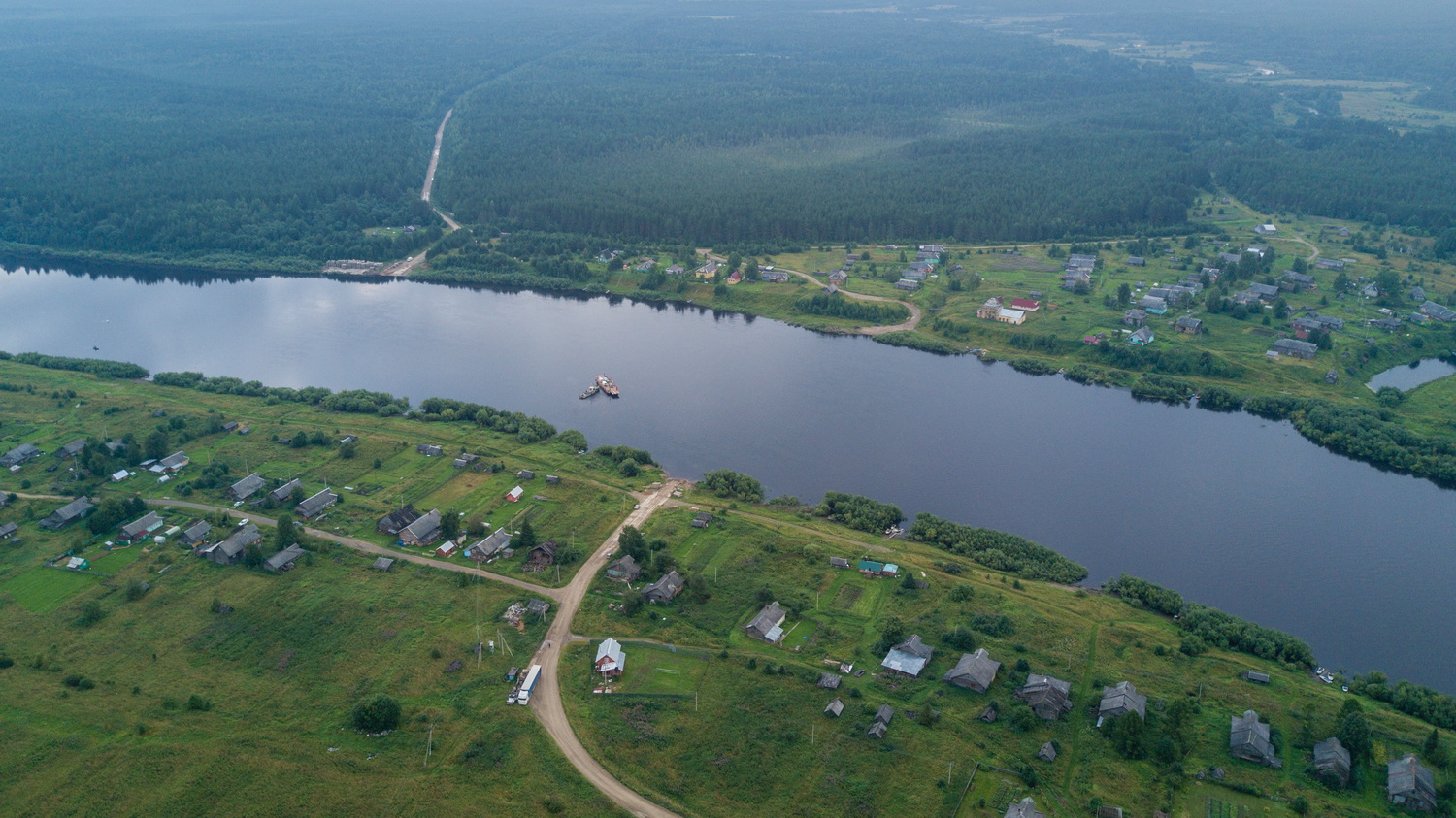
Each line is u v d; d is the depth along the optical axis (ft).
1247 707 591.78
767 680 616.39
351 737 563.07
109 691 596.29
